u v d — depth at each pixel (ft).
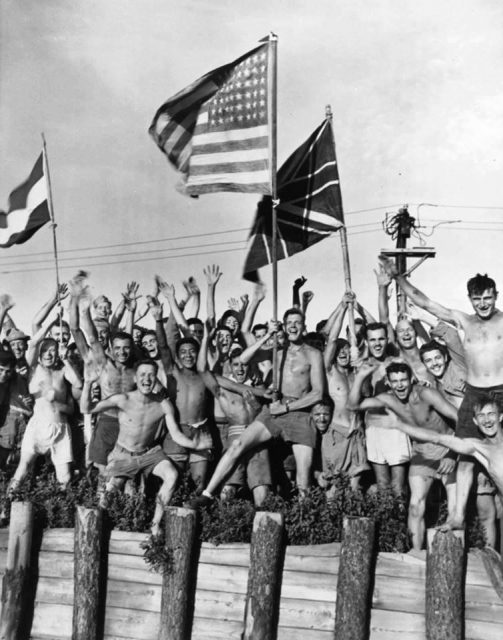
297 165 52.95
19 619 43.65
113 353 48.34
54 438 47.67
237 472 44.34
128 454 44.96
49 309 54.29
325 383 45.50
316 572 40.16
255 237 53.42
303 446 44.37
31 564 44.34
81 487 45.88
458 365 44.68
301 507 41.14
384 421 44.27
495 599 38.24
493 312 41.78
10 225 57.21
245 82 50.37
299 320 45.80
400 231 58.70
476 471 40.47
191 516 41.73
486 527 40.88
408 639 38.78
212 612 41.32
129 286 55.77
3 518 45.96
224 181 50.19
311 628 39.83
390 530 40.37
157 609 42.09
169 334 52.26
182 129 50.98
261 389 45.78
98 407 45.75
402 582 39.17
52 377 48.65
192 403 46.11
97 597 42.63
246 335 52.80
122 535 43.19
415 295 43.83
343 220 51.75
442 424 42.16
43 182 56.44
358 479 44.96
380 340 45.68
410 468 41.91
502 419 40.16
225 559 41.50
